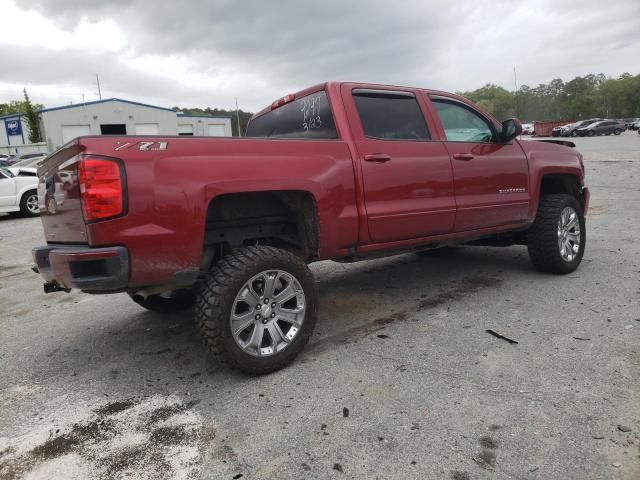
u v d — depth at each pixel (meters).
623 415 2.37
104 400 2.88
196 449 2.33
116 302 4.93
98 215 2.51
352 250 3.53
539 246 4.73
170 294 4.27
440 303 4.21
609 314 3.69
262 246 3.06
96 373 3.26
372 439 2.31
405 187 3.72
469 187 4.17
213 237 3.19
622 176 12.84
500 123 4.74
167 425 2.56
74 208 2.69
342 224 3.37
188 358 3.41
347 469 2.11
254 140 3.04
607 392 2.59
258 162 2.99
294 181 3.11
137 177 2.58
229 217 3.25
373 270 5.52
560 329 3.46
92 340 3.88
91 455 2.34
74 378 3.21
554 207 4.69
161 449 2.35
